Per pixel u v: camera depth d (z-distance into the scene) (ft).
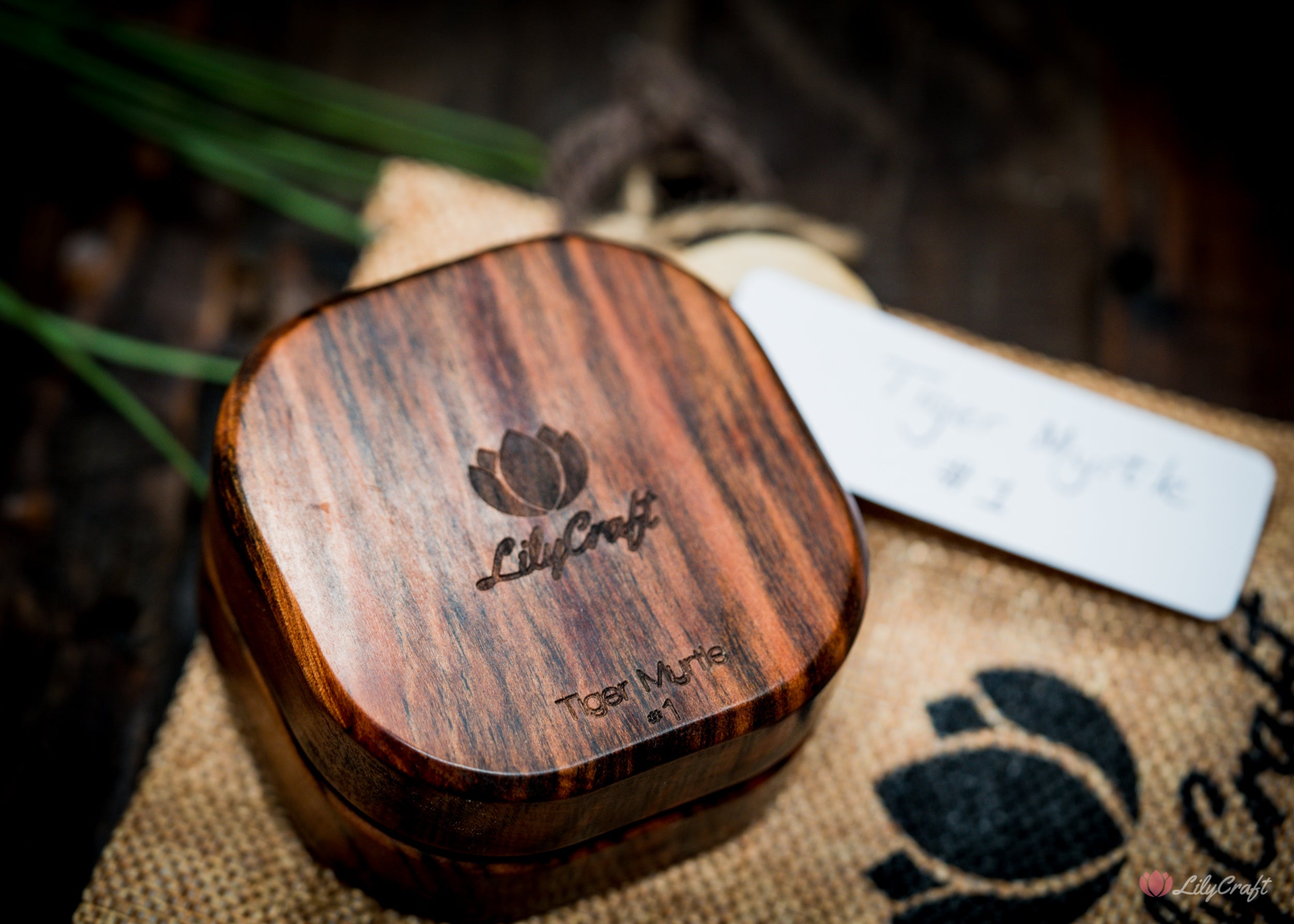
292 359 0.87
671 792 0.85
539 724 0.82
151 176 1.19
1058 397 1.06
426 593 0.84
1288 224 1.26
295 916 0.93
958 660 1.03
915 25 1.33
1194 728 1.01
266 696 0.89
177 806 0.95
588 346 0.90
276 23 1.27
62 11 1.17
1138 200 1.26
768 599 0.86
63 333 1.09
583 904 0.95
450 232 1.15
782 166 1.26
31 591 1.04
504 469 0.87
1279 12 1.34
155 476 1.08
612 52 1.30
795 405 0.91
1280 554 1.07
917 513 1.02
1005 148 1.28
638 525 0.87
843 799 0.98
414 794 0.81
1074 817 0.98
